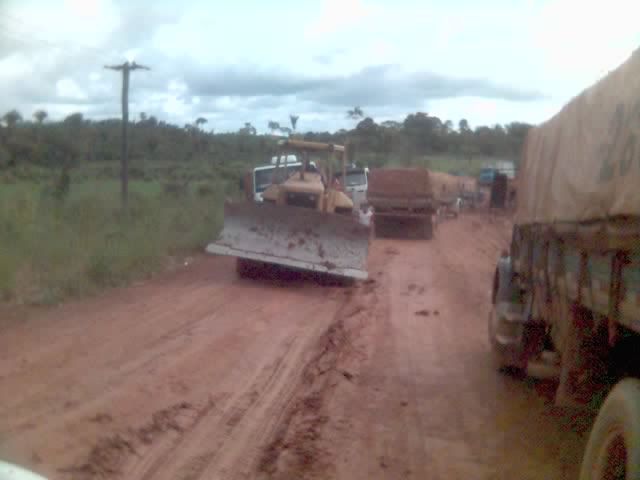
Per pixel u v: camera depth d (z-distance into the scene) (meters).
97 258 16.39
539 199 8.25
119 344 10.68
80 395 8.29
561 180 7.04
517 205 10.13
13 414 7.58
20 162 48.66
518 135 96.44
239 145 73.44
